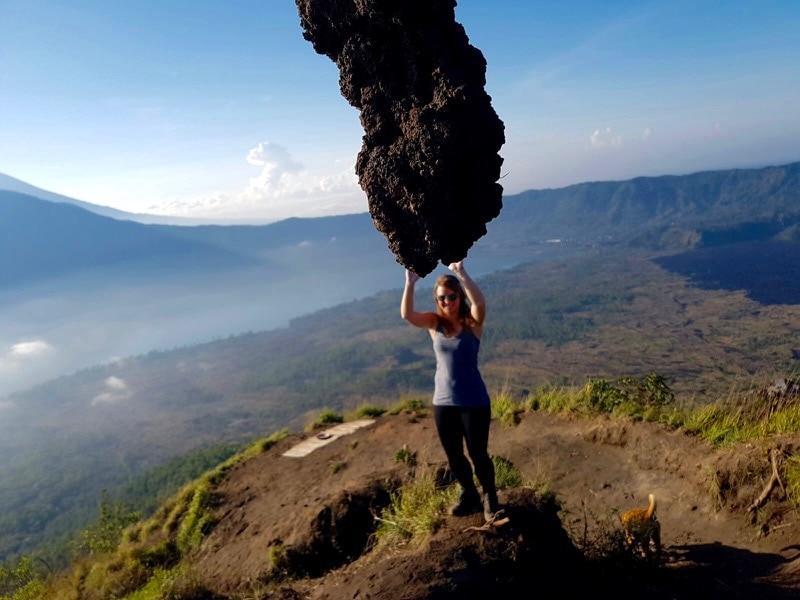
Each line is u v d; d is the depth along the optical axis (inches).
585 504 208.2
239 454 391.5
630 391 287.4
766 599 123.7
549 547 131.7
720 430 214.2
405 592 112.2
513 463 251.8
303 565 201.8
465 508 145.9
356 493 215.8
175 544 281.4
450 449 140.3
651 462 222.1
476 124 96.7
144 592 224.2
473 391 134.0
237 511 291.6
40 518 2881.4
